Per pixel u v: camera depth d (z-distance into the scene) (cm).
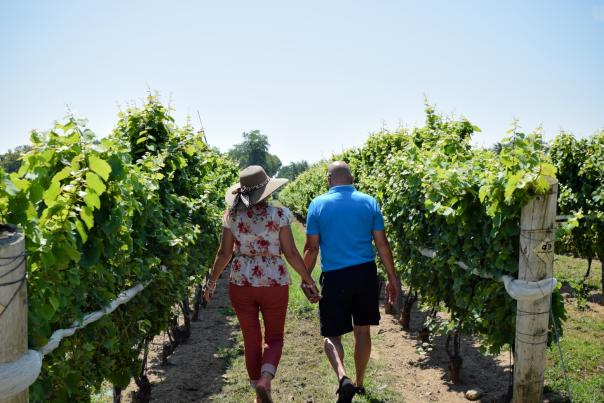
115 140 537
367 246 477
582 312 845
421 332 702
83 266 348
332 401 515
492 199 427
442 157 632
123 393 559
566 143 1091
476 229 491
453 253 529
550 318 439
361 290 470
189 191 810
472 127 895
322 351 679
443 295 582
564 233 436
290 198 3881
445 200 541
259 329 437
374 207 482
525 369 411
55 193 311
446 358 651
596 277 1102
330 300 470
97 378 378
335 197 482
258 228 421
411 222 673
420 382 569
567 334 714
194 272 780
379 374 587
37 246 270
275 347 425
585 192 1034
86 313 362
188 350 729
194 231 688
